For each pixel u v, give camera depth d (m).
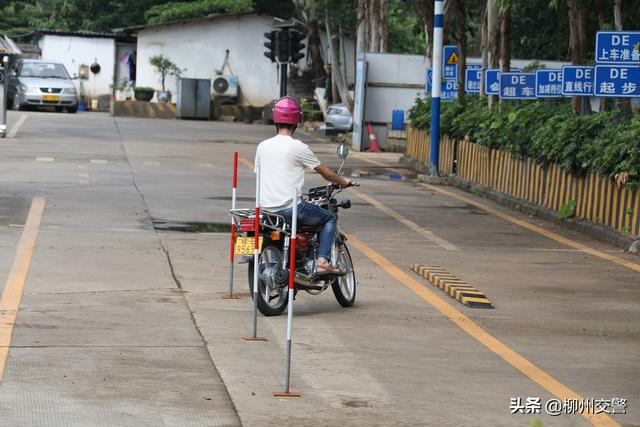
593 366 12.03
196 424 9.38
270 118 68.44
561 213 25.17
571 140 25.06
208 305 14.59
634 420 9.92
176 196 27.22
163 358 11.62
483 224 24.89
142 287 15.66
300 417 9.69
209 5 76.81
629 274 18.59
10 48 76.62
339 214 25.44
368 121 49.34
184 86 70.06
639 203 21.55
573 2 29.34
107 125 55.97
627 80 22.92
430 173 35.53
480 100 36.72
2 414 9.41
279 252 14.02
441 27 35.19
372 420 9.67
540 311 15.12
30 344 11.95
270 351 12.16
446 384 10.99
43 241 19.42
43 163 33.84
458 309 15.02
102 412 9.61
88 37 78.38
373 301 15.44
